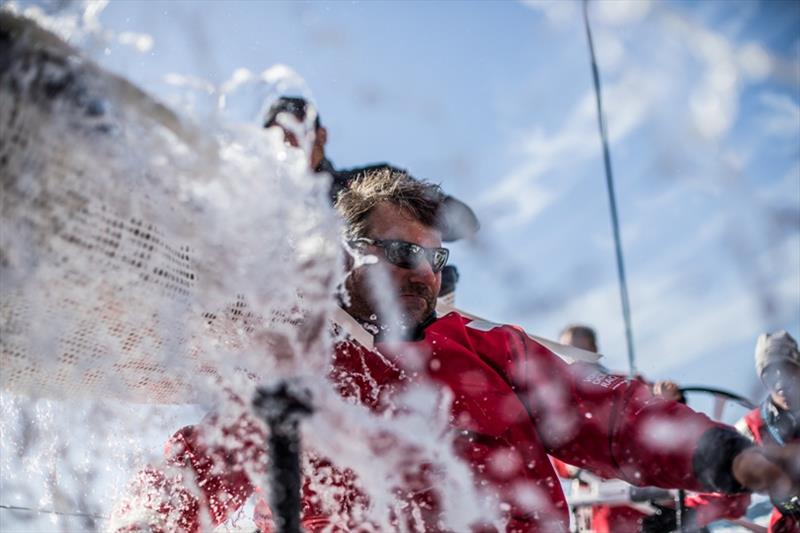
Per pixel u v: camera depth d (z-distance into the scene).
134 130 1.38
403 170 2.77
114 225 1.42
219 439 1.90
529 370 2.04
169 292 1.53
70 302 1.47
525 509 1.91
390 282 2.06
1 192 1.32
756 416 3.25
